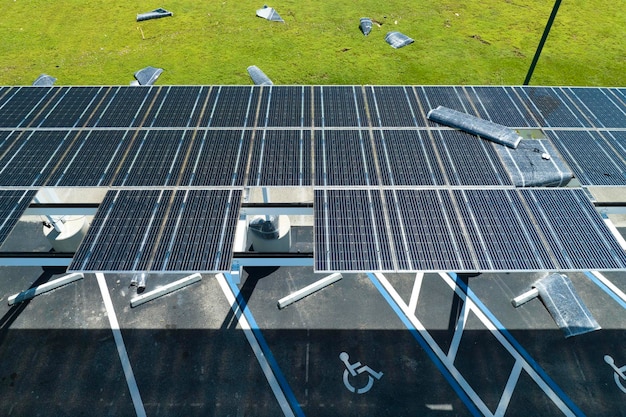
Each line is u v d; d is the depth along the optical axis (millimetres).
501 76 24031
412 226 10469
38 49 26094
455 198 11234
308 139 13117
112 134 13320
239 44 26422
